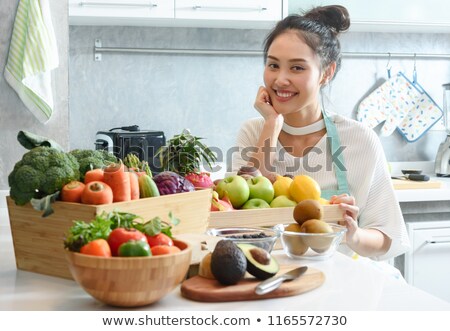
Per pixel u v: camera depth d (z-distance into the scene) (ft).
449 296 10.60
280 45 6.38
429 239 10.44
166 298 3.52
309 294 3.59
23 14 8.58
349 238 5.09
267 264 3.67
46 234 4.00
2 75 8.68
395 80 12.53
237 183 4.99
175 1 10.52
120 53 11.62
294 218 4.58
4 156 8.75
